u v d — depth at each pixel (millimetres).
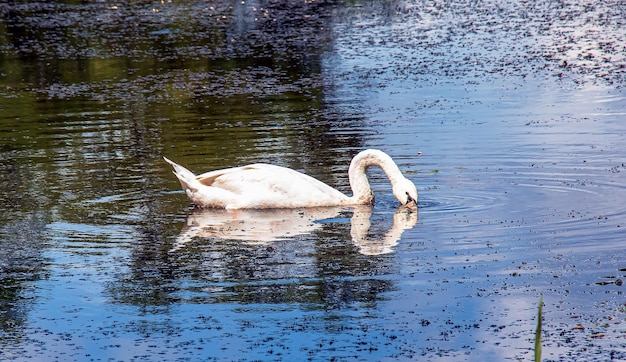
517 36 32656
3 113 24234
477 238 13156
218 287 11461
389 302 10836
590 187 15711
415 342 9820
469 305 10703
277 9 41156
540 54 29359
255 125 21734
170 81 27812
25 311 10898
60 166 18312
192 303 10984
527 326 10125
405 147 19047
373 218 14547
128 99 25531
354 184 15492
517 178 16500
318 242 13242
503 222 13914
